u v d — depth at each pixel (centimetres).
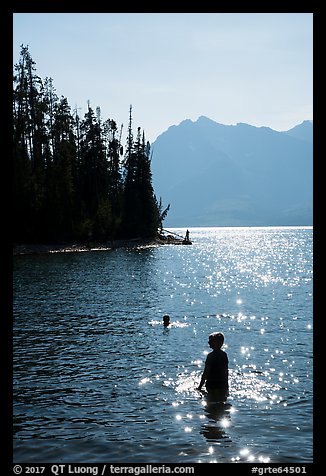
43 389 1336
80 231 8788
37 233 8075
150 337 2066
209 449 943
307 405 1184
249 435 1005
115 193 10744
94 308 2902
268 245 13900
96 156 9975
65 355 1736
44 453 930
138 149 11006
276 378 1425
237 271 5944
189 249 10731
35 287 3894
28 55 8612
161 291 3834
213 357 1329
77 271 5234
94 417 1120
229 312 2791
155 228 11738
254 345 1889
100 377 1455
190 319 2545
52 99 9494
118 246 9688
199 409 1168
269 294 3694
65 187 8519
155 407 1187
